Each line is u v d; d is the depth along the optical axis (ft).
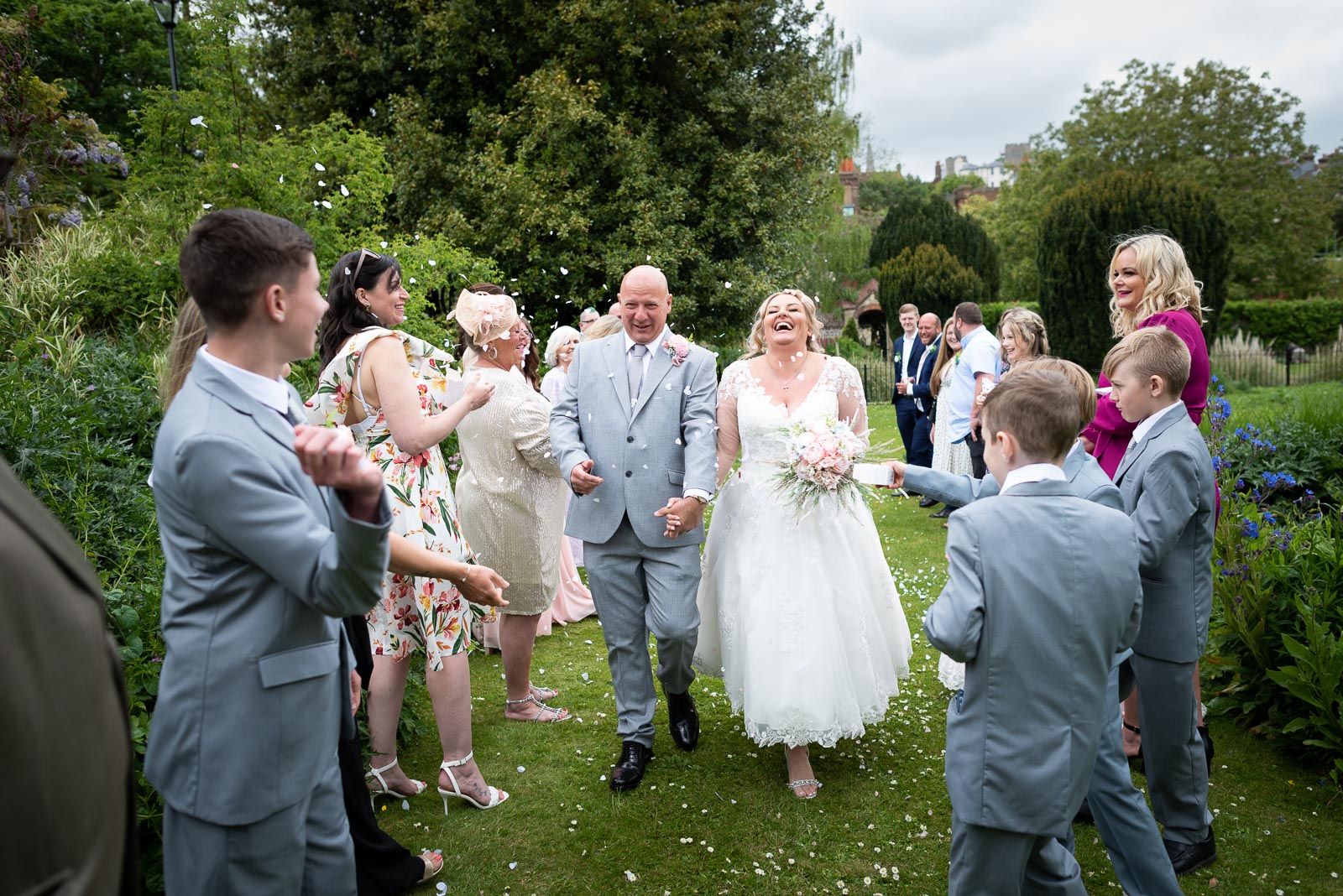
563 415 11.08
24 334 16.21
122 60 54.44
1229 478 14.70
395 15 48.60
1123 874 7.72
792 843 9.30
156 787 5.10
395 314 9.51
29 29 30.96
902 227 90.84
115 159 29.12
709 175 50.52
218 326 5.14
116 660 3.39
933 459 24.53
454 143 46.32
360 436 9.19
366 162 28.02
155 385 13.91
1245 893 8.28
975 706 6.52
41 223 24.00
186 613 4.94
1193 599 8.36
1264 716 11.75
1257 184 103.30
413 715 11.89
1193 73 104.88
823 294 80.33
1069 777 6.33
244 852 5.00
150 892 7.75
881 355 80.64
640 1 45.50
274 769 5.00
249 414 5.01
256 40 45.80
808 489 9.83
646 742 10.89
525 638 12.03
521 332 11.39
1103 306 54.80
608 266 43.24
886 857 9.01
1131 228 54.08
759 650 9.98
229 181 23.70
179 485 4.76
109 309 19.19
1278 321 85.51
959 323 23.12
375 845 8.12
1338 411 21.47
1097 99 108.78
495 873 8.82
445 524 9.40
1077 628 6.34
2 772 2.67
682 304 45.85
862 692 10.34
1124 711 11.03
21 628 2.75
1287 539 12.51
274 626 4.98
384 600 9.81
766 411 10.61
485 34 45.68
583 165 45.24
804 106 52.95
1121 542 6.55
